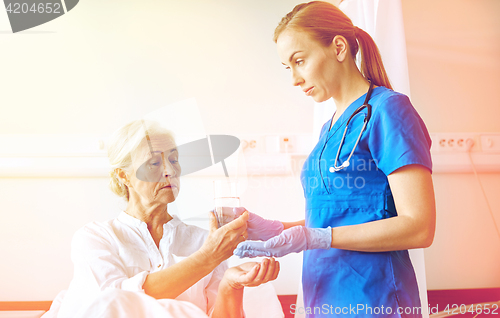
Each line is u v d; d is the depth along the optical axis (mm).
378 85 1024
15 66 2107
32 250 1943
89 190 1995
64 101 2100
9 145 2010
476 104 2324
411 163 787
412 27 2350
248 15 2254
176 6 2230
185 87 2174
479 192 2223
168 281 815
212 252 836
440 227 2182
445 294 2029
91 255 897
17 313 1435
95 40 2166
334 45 966
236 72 2209
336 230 812
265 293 1090
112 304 690
